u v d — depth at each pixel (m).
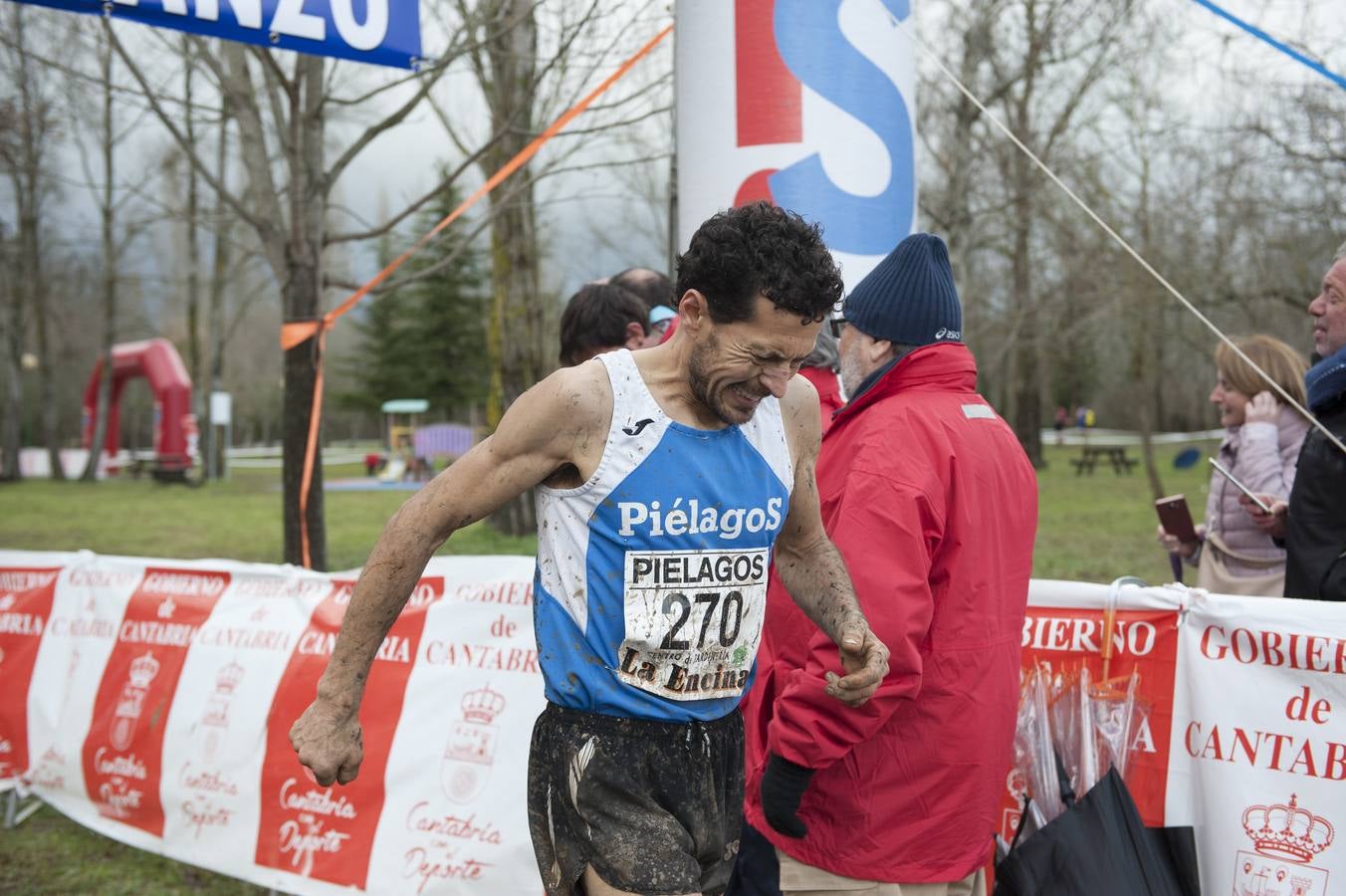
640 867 1.67
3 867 3.76
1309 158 11.33
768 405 1.81
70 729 3.92
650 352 1.74
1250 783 2.35
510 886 2.98
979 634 2.17
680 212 3.41
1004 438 2.30
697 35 3.30
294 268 5.89
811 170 3.18
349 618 1.73
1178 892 2.29
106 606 3.97
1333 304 2.75
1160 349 15.38
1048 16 13.95
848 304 2.37
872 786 2.17
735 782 1.85
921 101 15.55
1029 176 14.83
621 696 1.72
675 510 1.67
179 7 3.12
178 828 3.58
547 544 1.75
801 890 2.26
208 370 33.06
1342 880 2.23
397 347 40.78
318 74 5.84
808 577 1.94
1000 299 20.97
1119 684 2.54
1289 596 2.70
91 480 27.91
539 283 12.07
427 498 1.71
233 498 21.23
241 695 3.53
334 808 3.28
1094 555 10.89
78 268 32.78
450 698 3.18
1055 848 2.28
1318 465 2.62
